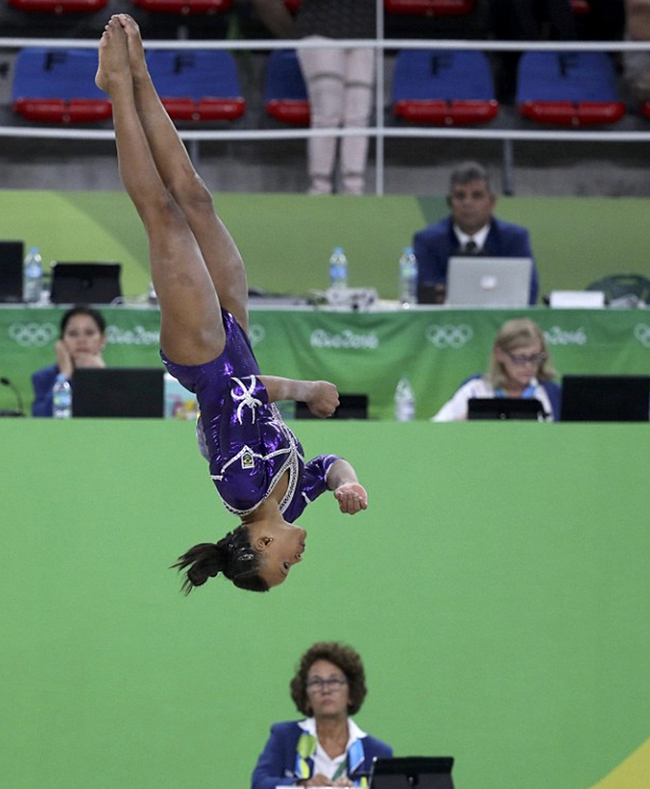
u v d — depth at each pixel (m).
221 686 20.80
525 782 20.77
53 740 20.59
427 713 20.86
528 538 21.25
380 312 26.12
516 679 20.98
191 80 33.03
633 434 21.44
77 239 29.73
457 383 26.12
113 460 21.09
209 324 13.41
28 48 33.38
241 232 29.80
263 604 21.02
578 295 27.16
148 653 20.81
